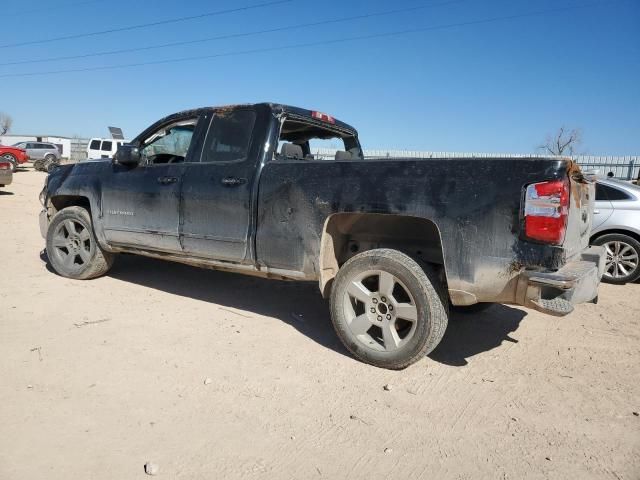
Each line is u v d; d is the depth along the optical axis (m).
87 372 3.25
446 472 2.38
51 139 48.06
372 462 2.43
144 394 2.99
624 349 4.07
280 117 4.20
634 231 6.49
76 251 5.59
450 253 3.16
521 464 2.45
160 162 5.15
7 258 6.66
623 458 2.53
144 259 6.92
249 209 4.01
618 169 22.56
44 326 4.05
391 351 3.40
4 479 2.16
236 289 5.54
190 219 4.39
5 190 16.47
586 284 3.06
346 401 3.03
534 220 2.87
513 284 2.98
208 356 3.61
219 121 4.44
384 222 3.77
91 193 5.25
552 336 4.37
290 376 3.33
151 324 4.23
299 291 5.57
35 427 2.58
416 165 3.30
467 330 4.48
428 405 3.02
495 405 3.05
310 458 2.44
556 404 3.08
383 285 3.42
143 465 2.32
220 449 2.48
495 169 3.02
